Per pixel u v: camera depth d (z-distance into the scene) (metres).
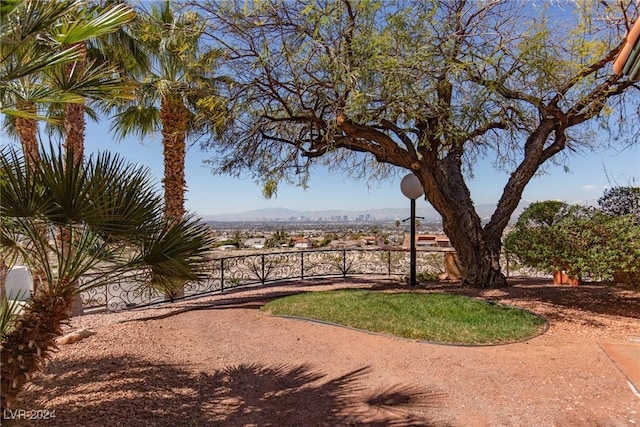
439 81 5.36
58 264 2.41
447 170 7.43
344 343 4.27
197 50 5.98
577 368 3.45
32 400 2.78
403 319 4.87
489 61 5.36
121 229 2.37
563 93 5.99
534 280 8.45
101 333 4.60
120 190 2.36
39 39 2.62
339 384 3.27
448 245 11.50
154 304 7.18
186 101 6.72
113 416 2.61
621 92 6.00
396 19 4.98
